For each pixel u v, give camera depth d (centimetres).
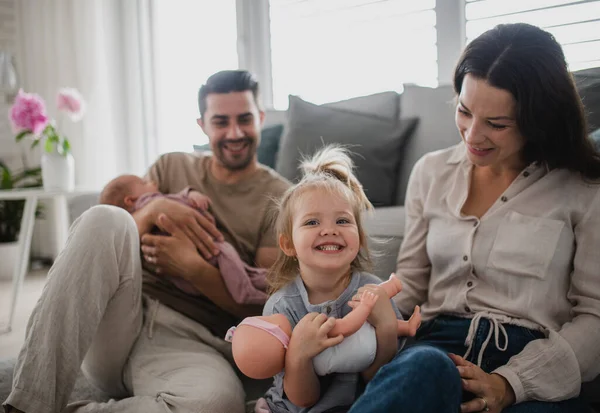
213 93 145
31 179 398
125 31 363
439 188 122
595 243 100
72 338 111
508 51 98
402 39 261
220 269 136
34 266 389
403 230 146
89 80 372
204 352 131
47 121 261
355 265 107
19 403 107
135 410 114
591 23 208
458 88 109
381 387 74
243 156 147
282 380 98
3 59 347
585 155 104
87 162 378
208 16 349
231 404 116
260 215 146
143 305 139
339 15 285
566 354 94
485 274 109
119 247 121
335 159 112
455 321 110
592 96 138
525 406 93
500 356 102
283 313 100
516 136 102
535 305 103
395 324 91
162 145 364
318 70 298
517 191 110
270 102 323
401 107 194
